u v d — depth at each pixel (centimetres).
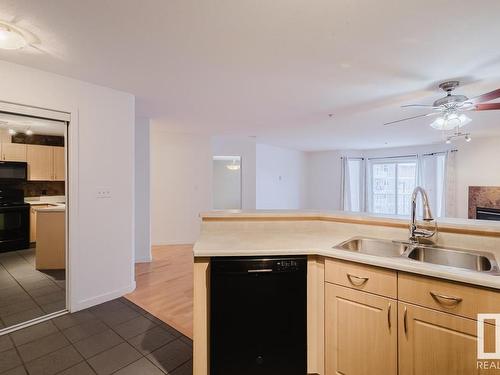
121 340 204
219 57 206
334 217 216
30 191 449
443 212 622
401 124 434
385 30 168
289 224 222
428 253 166
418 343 127
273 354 154
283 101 316
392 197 736
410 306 128
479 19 156
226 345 151
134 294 288
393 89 273
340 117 392
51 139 444
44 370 170
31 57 204
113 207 275
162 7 146
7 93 210
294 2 142
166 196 525
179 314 245
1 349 191
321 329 158
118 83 260
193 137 541
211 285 150
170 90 280
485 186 553
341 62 214
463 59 206
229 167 620
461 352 117
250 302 152
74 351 190
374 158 762
